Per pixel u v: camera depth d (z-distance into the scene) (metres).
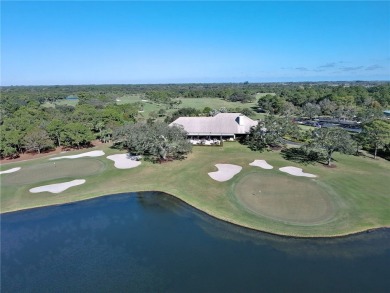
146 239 30.86
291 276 24.61
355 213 35.53
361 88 172.62
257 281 23.95
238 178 47.34
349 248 28.88
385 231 31.84
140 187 45.00
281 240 30.45
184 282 23.94
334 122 109.44
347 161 55.78
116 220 35.41
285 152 62.62
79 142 71.25
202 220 35.06
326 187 42.88
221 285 23.50
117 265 26.42
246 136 73.75
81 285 23.97
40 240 31.11
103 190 44.16
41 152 68.75
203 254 27.97
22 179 49.53
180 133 58.44
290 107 125.25
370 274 24.88
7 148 61.69
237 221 34.47
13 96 196.38
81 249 29.16
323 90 186.50
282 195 40.94
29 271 25.88
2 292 23.36
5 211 38.19
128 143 64.62
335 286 23.33
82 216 36.56
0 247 29.89
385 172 49.19
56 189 44.75
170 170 51.78
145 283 23.95
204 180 46.97
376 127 57.66
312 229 32.41
